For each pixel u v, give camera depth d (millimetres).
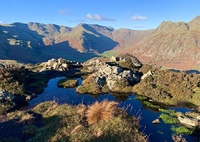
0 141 19109
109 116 20625
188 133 23297
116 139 17438
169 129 24312
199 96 34688
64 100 36812
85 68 73375
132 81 45281
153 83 41875
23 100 36375
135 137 18141
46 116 25188
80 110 23859
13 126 22781
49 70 68062
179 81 39344
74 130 18984
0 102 32594
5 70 42750
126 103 34781
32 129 21156
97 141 17234
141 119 27469
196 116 27781
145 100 36375
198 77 38906
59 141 17641
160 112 30375
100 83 44219
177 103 34500
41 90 43531
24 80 46938
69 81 51438
